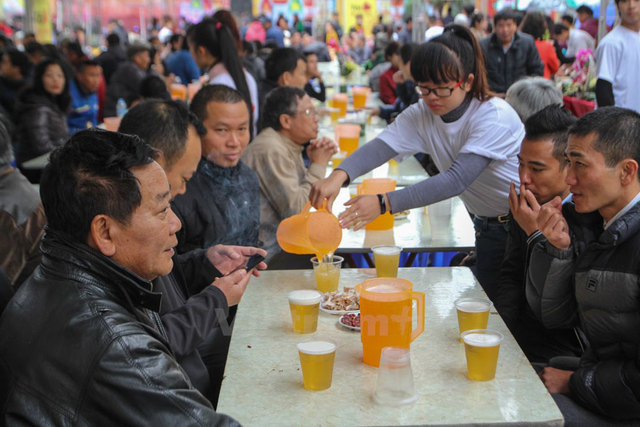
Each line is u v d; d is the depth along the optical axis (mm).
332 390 1596
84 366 1235
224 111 2584
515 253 2418
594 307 1858
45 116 4992
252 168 3074
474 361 1611
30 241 2561
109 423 1247
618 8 4012
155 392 1245
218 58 4520
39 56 8031
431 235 2926
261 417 1482
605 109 1801
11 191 2539
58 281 1315
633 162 1749
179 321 1792
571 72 4719
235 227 2664
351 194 3484
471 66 2488
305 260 3100
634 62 4023
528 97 3035
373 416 1476
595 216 1981
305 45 14398
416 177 3943
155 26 18078
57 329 1266
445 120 2609
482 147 2516
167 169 2059
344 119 5652
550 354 2348
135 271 1402
